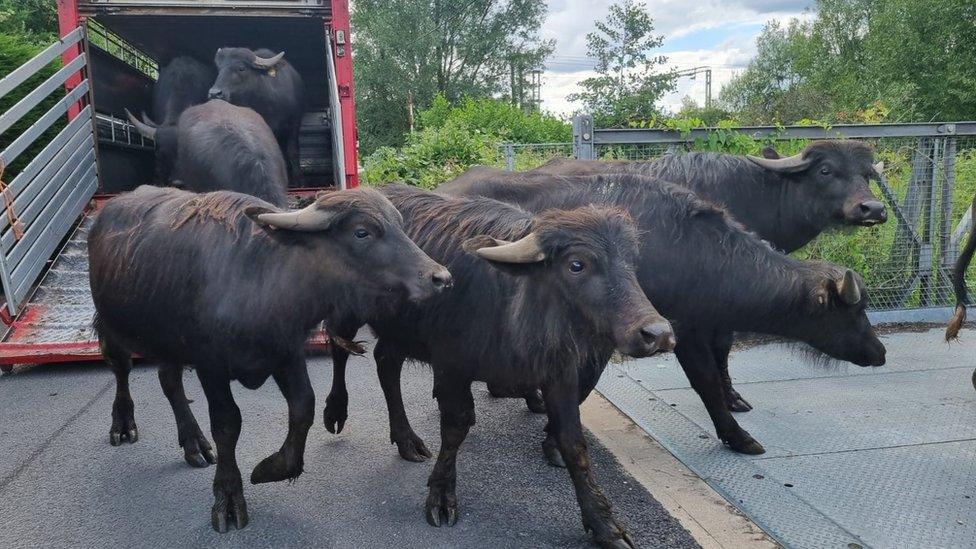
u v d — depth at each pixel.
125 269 3.87
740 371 6.39
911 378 6.06
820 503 3.93
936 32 30.64
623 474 4.36
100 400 5.85
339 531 3.71
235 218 3.65
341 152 7.98
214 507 3.74
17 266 6.39
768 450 4.67
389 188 4.44
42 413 5.55
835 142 5.76
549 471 4.45
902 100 29.09
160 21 9.15
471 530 3.72
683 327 4.55
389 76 43.59
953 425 5.01
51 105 9.60
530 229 3.51
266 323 3.46
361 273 3.42
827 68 43.19
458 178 5.40
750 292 4.39
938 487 4.09
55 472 4.48
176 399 4.50
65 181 7.32
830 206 5.75
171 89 9.37
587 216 3.26
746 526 3.69
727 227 4.51
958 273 5.50
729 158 5.85
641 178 4.70
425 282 3.32
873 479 4.21
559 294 3.27
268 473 3.84
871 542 3.51
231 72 8.45
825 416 5.25
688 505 3.94
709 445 4.79
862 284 4.37
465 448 4.83
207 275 3.54
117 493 4.18
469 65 46.97
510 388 3.68
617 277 3.13
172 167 8.62
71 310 6.74
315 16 8.80
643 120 9.23
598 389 5.92
